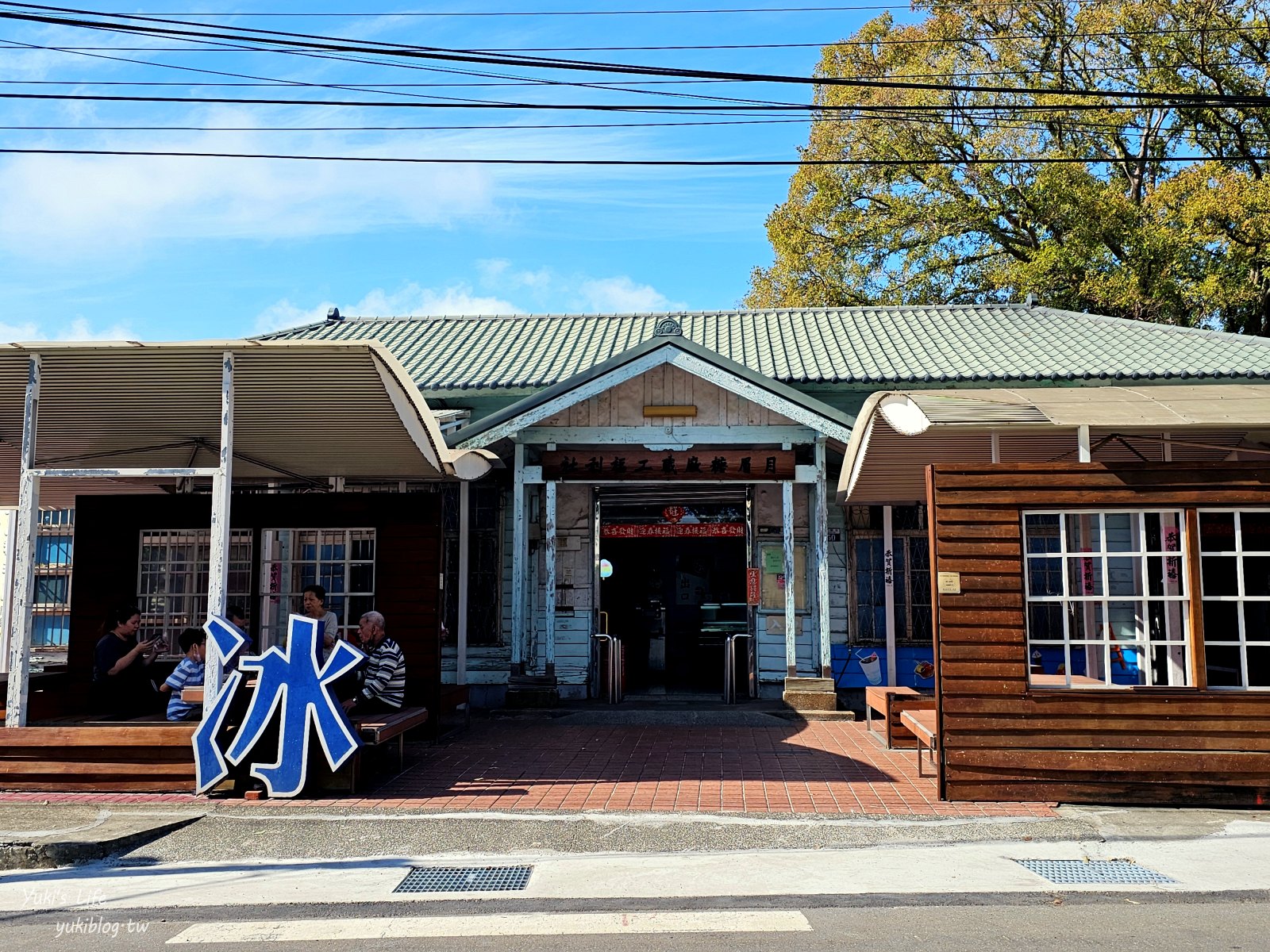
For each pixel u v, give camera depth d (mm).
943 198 26203
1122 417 7680
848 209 26766
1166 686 7738
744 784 8469
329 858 6586
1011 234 26344
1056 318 16797
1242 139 23609
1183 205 21891
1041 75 25531
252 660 8172
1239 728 7543
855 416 14125
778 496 13867
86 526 11148
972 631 7797
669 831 7059
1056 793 7648
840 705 13250
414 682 10641
